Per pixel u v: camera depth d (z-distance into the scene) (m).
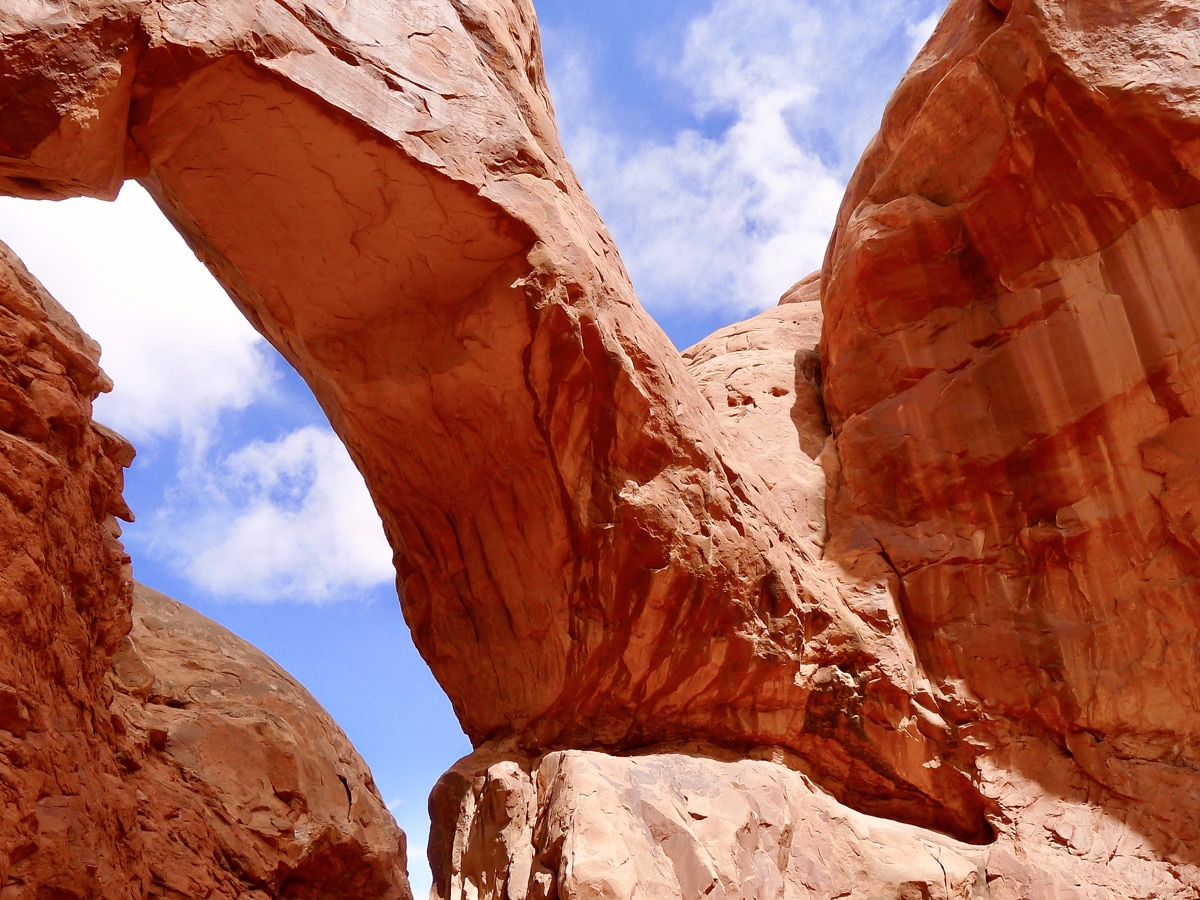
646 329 6.94
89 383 6.98
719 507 6.87
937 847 6.54
